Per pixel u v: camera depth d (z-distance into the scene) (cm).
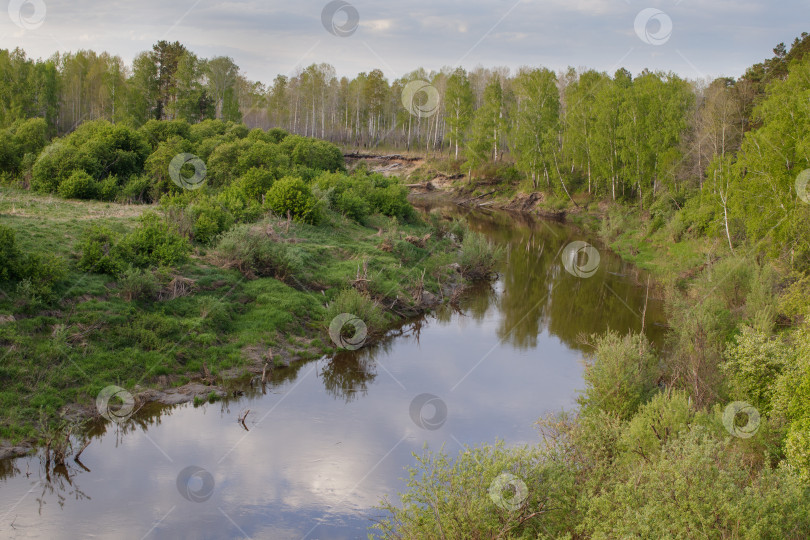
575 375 2023
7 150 3516
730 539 807
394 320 2575
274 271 2477
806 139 2623
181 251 2314
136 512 1188
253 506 1225
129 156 3653
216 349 1928
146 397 1658
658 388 1544
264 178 3412
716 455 977
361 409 1705
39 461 1355
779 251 2617
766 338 1549
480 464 895
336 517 1196
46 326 1708
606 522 841
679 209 4269
